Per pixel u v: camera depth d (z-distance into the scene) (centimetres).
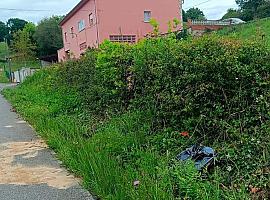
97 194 481
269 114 489
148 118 682
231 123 527
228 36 592
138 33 2830
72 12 3488
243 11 4678
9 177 592
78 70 1166
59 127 881
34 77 2353
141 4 2986
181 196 426
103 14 2894
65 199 484
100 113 912
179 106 596
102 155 569
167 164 501
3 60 6625
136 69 725
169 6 3088
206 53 546
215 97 545
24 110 1298
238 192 412
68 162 621
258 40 553
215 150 511
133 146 610
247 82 516
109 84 862
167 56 618
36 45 6150
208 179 455
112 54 830
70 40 3794
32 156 710
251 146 478
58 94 1284
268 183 414
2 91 2548
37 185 545
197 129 566
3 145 819
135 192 426
